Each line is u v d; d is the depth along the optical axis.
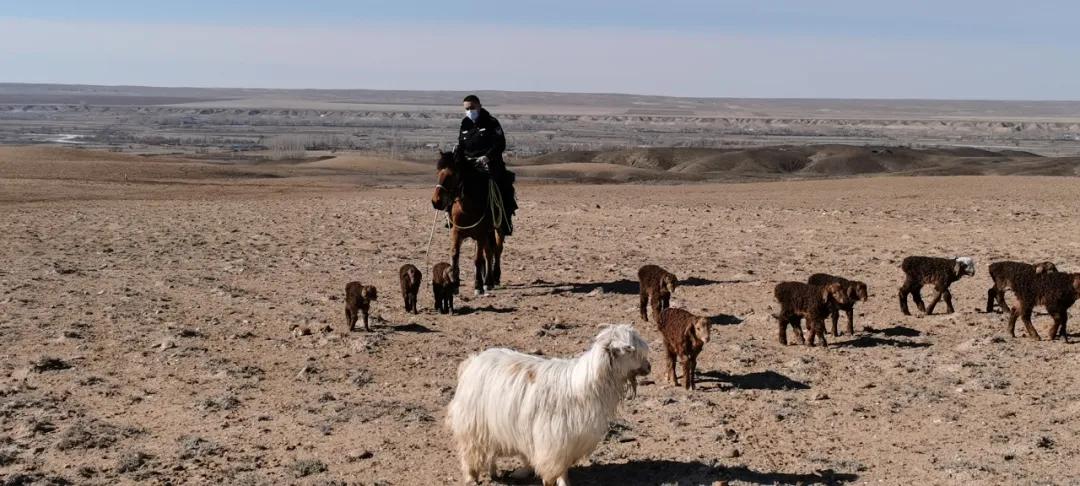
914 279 17.66
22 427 11.45
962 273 17.45
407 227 34.94
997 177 61.59
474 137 21.09
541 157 150.38
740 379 13.70
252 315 18.09
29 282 21.23
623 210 42.09
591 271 23.73
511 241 30.28
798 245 28.36
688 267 24.03
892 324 17.12
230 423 11.80
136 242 29.55
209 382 13.62
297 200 50.91
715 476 9.89
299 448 10.91
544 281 22.42
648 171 100.12
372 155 150.38
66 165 76.75
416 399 12.89
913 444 10.82
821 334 15.45
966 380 13.40
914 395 12.71
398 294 20.48
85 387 13.26
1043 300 15.33
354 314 16.77
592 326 17.34
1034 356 14.56
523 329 17.09
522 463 10.28
